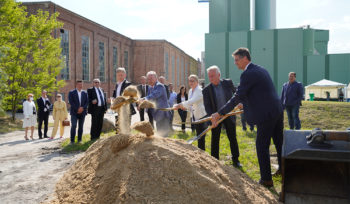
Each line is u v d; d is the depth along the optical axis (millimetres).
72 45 29297
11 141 9664
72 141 7914
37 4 25078
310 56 48500
